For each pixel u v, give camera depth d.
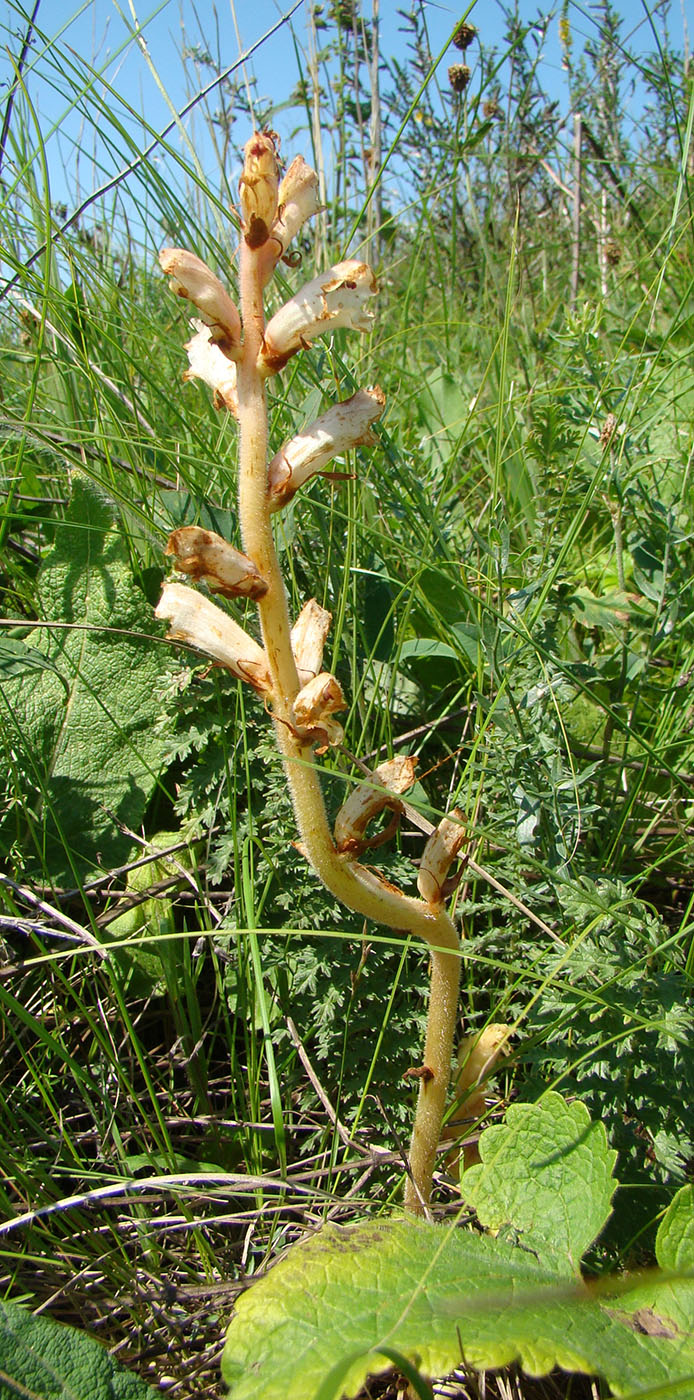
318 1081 0.30
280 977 0.32
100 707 0.38
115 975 0.30
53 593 0.41
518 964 0.30
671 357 0.55
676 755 0.40
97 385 0.42
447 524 0.46
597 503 0.47
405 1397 0.23
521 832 0.31
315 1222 0.27
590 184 0.81
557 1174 0.23
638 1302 0.20
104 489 0.40
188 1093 0.32
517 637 0.36
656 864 0.31
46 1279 0.26
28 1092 0.31
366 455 0.43
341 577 0.41
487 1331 0.19
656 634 0.40
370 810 0.22
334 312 0.19
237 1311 0.20
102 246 0.57
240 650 0.20
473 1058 0.27
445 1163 0.29
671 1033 0.24
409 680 0.42
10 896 0.34
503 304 0.70
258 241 0.19
